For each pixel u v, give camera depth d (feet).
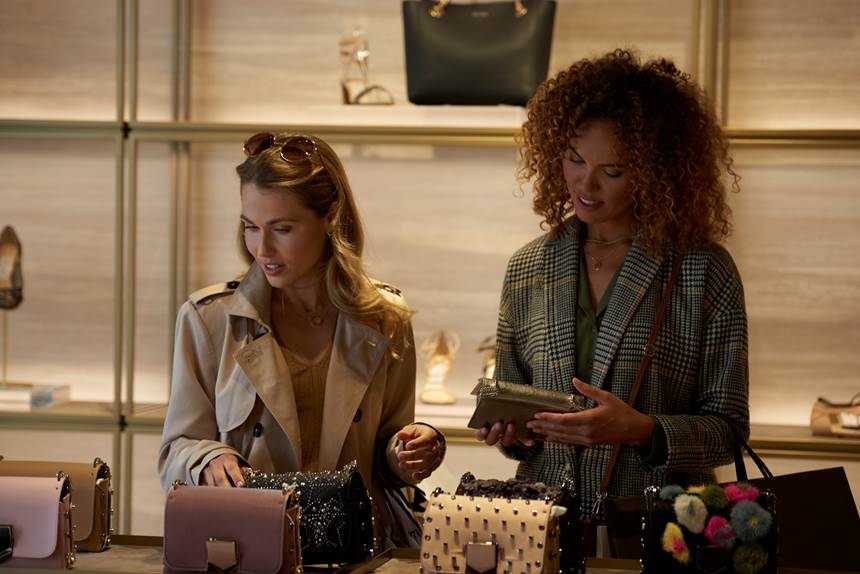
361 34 12.16
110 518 5.84
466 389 12.34
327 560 5.43
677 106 6.78
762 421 11.99
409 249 12.37
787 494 6.50
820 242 11.84
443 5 10.89
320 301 6.46
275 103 12.44
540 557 4.81
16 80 12.72
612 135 6.56
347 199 6.36
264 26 12.42
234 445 6.24
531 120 7.16
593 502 6.66
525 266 7.20
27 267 12.86
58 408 11.87
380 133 11.14
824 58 11.81
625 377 6.61
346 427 6.22
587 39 12.00
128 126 11.55
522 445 7.06
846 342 11.86
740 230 11.90
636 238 6.80
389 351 6.52
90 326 12.84
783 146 10.99
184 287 12.46
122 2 11.43
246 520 5.00
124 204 12.58
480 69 10.80
